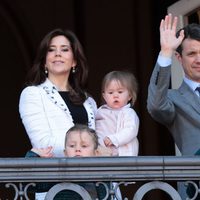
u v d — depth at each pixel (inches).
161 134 1099.3
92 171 609.3
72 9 1154.7
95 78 1130.0
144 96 1104.2
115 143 713.6
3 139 1199.6
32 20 1170.6
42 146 685.3
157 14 1106.7
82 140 667.4
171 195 612.1
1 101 1200.8
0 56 1195.9
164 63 657.0
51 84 706.8
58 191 605.0
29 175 605.0
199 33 682.8
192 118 670.5
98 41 1136.2
